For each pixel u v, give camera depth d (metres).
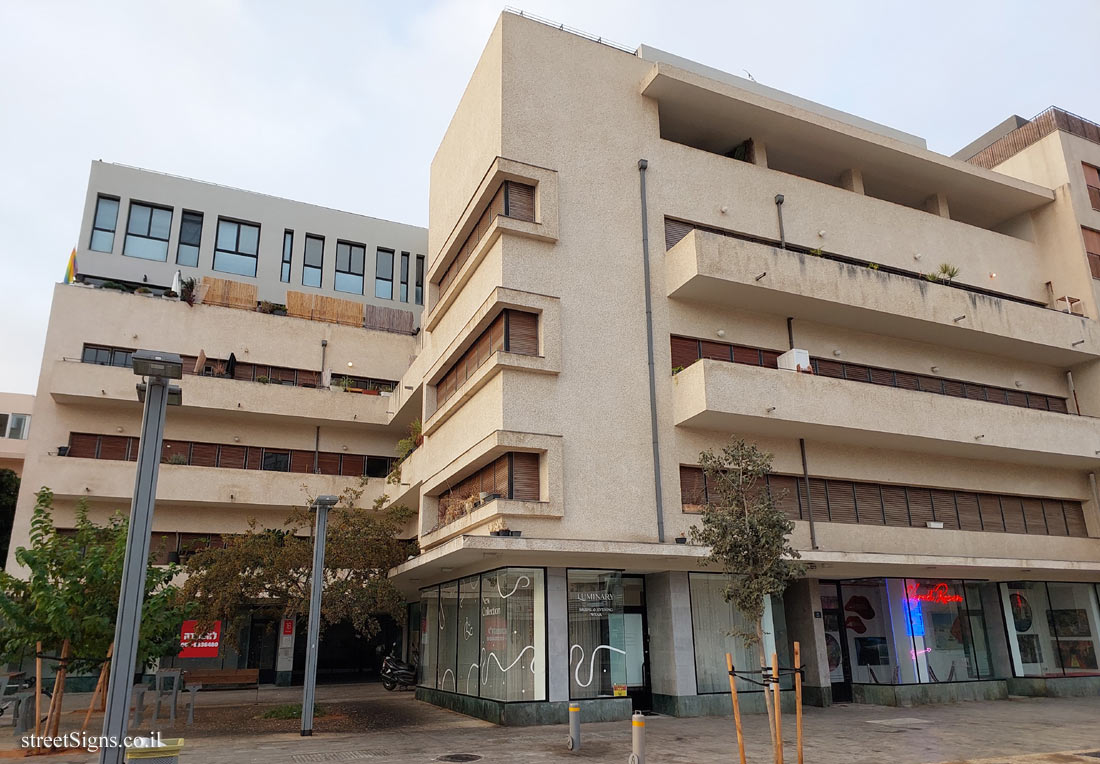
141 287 29.73
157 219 30.86
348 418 28.50
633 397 17.77
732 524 11.06
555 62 19.30
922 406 19.78
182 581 24.86
